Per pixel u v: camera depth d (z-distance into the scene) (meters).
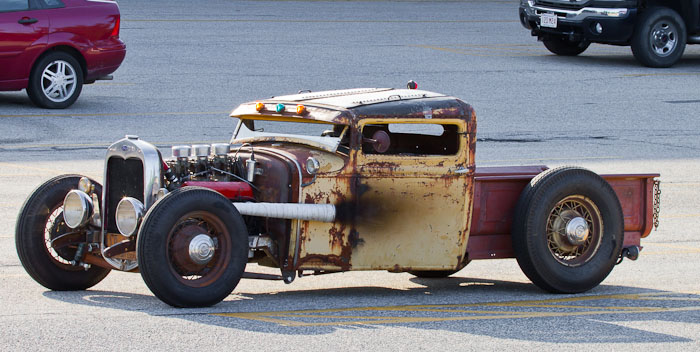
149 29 43.47
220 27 45.12
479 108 29.61
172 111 27.72
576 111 29.72
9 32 26.12
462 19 52.69
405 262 11.94
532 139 25.67
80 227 11.71
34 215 11.77
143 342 9.62
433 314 11.20
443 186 11.94
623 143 25.61
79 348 9.40
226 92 30.70
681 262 14.95
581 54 41.25
